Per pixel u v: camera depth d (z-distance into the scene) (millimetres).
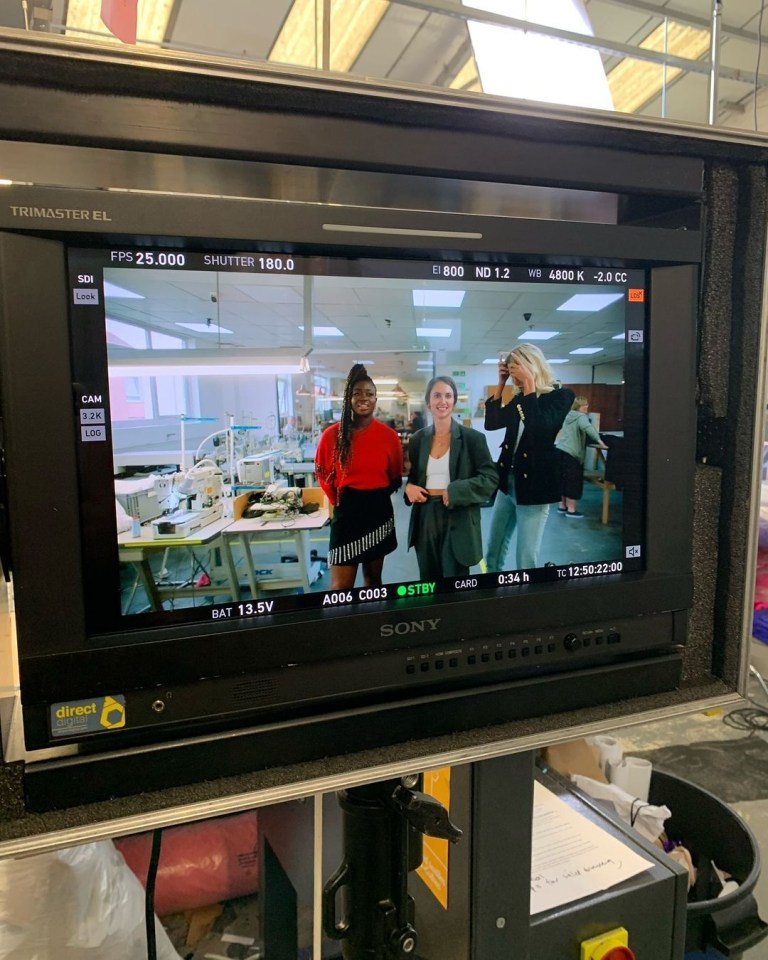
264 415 608
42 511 539
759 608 2453
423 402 655
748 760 2004
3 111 531
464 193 737
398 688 677
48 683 551
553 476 705
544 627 707
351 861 678
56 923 848
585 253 667
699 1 1979
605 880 814
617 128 663
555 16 1214
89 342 549
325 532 632
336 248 601
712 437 832
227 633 594
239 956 1226
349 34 2057
